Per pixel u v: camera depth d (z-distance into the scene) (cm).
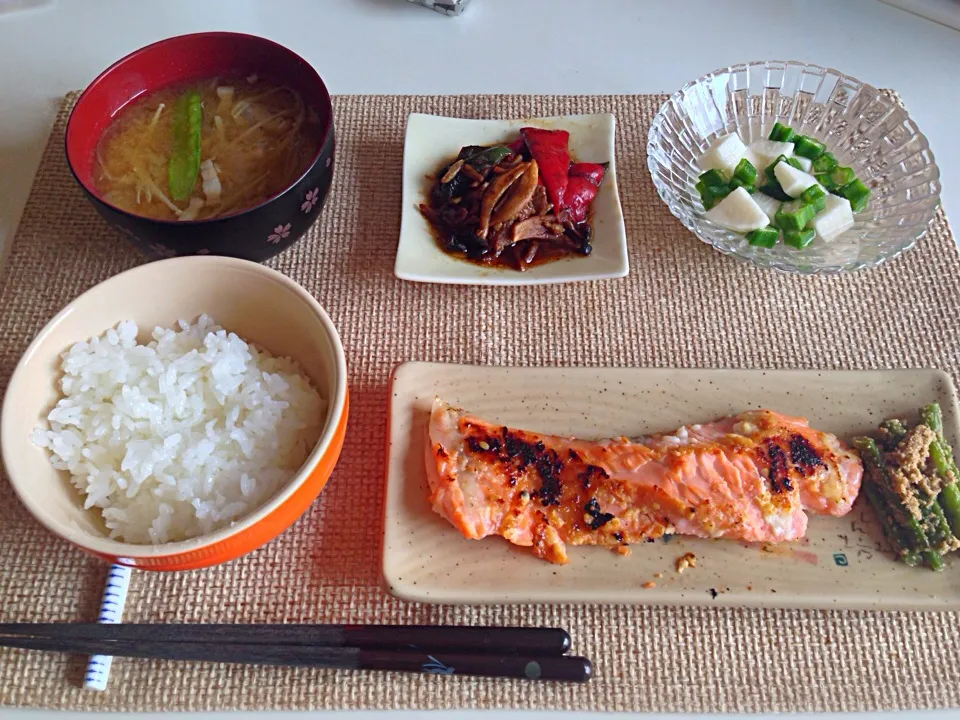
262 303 34
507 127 43
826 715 30
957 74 49
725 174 42
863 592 32
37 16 50
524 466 33
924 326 39
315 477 30
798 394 36
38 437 30
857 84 44
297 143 38
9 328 38
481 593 31
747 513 32
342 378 30
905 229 39
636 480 32
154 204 37
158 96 40
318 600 32
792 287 40
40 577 32
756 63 45
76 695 30
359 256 41
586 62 49
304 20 50
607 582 32
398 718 30
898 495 33
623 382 36
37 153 44
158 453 31
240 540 28
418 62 48
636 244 41
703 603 31
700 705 30
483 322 39
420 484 34
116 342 33
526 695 30
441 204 41
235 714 30
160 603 32
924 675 31
